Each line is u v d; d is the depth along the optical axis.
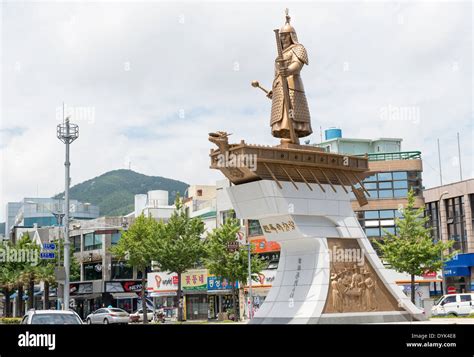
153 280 80.44
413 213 54.72
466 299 51.53
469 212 74.25
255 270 60.75
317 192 34.34
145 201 107.81
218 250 60.53
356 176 36.53
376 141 81.94
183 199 100.94
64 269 48.25
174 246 64.88
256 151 31.98
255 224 72.44
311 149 34.94
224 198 77.69
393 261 53.22
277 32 34.34
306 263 34.19
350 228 35.22
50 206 142.75
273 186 32.50
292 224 33.34
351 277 34.34
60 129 50.28
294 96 34.91
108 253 92.19
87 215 138.38
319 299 32.56
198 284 76.12
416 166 71.56
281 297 34.41
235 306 60.66
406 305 35.56
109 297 90.75
